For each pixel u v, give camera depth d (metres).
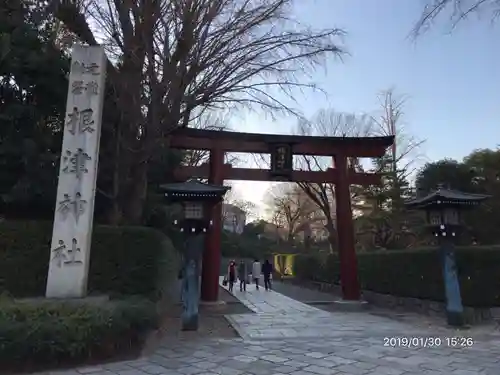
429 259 11.04
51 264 7.26
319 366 5.55
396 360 5.92
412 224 17.77
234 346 6.84
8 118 8.38
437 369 5.45
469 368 5.50
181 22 9.09
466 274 9.73
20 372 4.98
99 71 8.15
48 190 8.64
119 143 9.64
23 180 8.37
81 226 7.46
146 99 9.20
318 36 9.73
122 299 7.16
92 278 7.92
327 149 13.69
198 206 8.48
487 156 14.72
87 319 5.51
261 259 37.75
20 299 6.78
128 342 6.04
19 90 8.94
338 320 9.96
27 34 8.71
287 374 5.15
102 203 10.13
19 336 4.96
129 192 9.94
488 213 13.16
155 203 12.58
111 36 9.55
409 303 11.88
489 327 8.73
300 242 40.06
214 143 13.06
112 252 8.11
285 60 9.75
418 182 15.90
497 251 9.58
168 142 11.50
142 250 8.23
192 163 17.77
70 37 9.55
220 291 19.09
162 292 9.35
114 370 5.23
